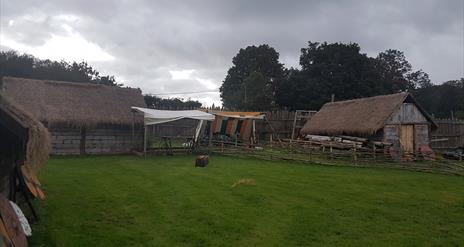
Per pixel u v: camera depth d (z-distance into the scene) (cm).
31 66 5253
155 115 2144
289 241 749
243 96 4966
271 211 959
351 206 1022
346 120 2511
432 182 1426
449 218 921
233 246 718
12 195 818
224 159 2142
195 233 783
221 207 989
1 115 598
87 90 2473
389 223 875
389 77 6144
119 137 2414
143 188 1222
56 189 1175
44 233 758
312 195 1148
